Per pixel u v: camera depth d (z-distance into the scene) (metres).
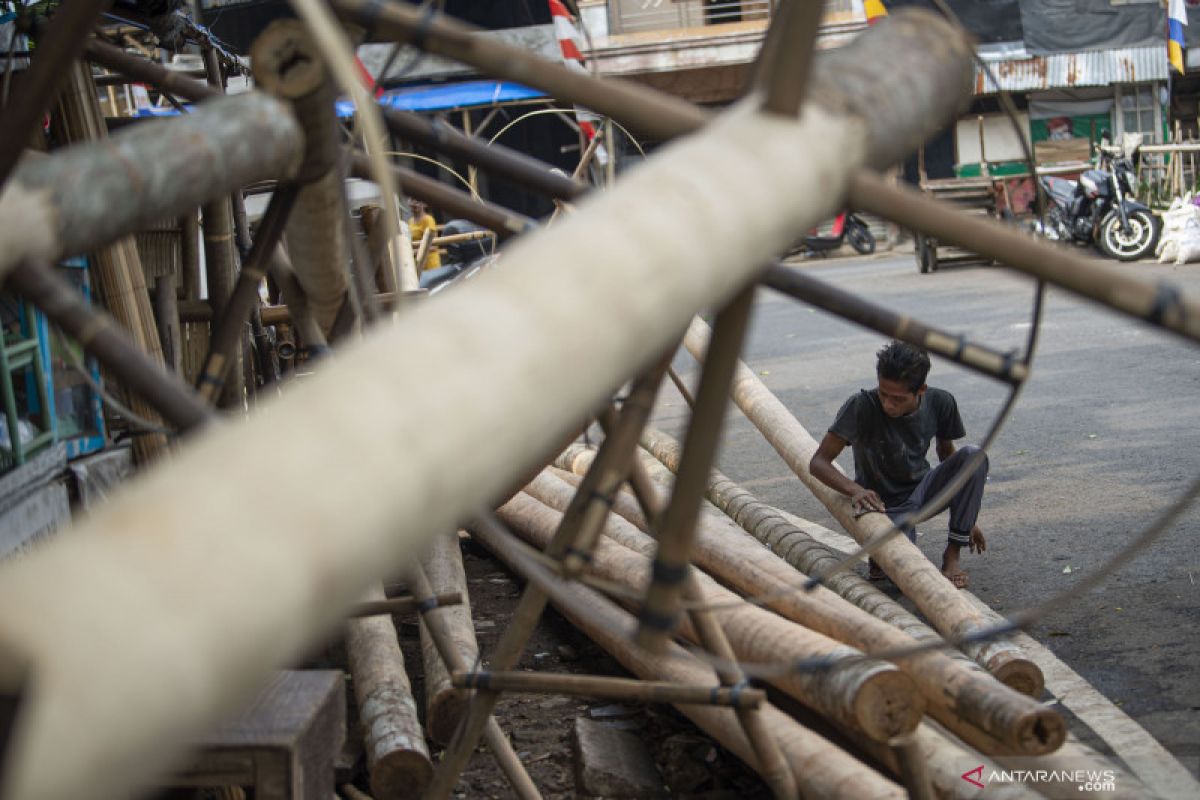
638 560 4.17
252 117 2.14
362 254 2.59
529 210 25.06
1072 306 13.47
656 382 2.30
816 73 1.90
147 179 1.88
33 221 1.71
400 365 1.24
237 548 1.07
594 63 2.62
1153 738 3.43
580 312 1.36
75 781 0.94
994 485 6.55
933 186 19.73
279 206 2.48
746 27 23.34
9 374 3.25
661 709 3.92
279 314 5.52
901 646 3.25
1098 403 8.40
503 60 2.06
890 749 2.88
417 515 1.20
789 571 4.02
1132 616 4.48
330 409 1.19
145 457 3.96
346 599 1.15
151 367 1.87
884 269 20.86
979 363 2.46
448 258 12.87
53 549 1.04
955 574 4.88
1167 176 22.34
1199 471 6.37
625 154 14.21
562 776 3.56
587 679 2.78
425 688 3.91
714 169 1.57
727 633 3.43
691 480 2.17
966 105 2.30
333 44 1.83
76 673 0.95
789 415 5.73
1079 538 5.46
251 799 3.34
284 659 1.12
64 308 1.81
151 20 4.85
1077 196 18.62
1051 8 25.03
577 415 1.44
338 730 2.86
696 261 1.47
